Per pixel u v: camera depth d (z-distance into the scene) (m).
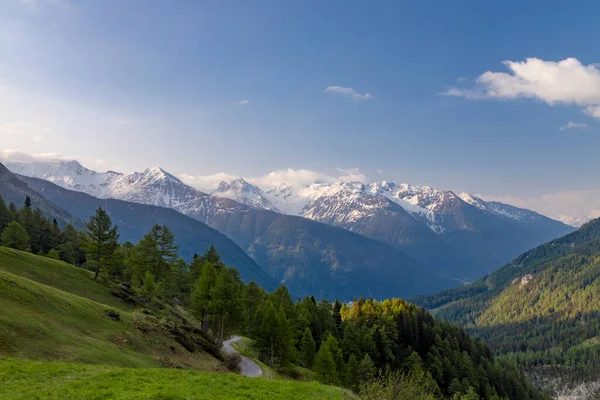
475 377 137.38
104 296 78.88
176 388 30.27
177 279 114.50
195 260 103.88
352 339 124.19
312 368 104.56
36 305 48.06
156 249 97.94
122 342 52.84
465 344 169.75
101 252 90.25
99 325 54.28
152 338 59.75
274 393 32.91
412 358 130.50
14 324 40.22
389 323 141.88
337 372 91.50
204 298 77.75
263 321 85.31
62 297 55.72
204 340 71.75
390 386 38.66
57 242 137.88
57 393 27.28
